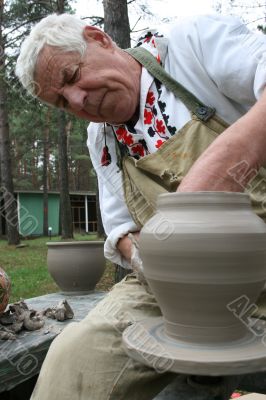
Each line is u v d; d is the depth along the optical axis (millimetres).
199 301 1015
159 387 1352
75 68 1496
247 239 1003
